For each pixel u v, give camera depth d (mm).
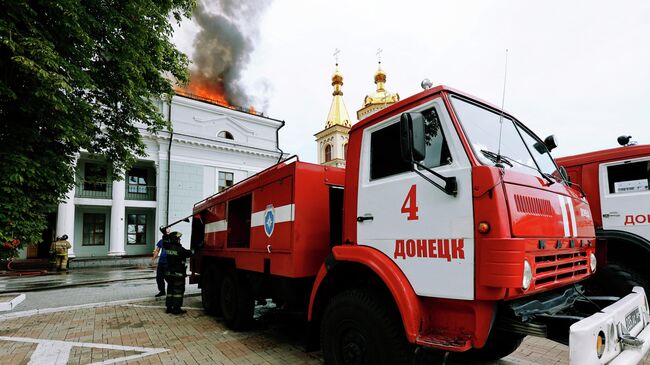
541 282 2525
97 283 12562
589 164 5664
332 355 3230
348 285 3529
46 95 5812
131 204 21641
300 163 4145
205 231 7285
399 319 2830
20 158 6039
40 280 13633
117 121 9070
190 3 9914
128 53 7891
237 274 5625
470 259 2359
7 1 5613
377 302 2928
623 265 4844
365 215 3232
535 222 2494
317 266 4102
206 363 4254
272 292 4902
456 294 2412
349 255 3191
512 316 2422
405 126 2529
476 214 2363
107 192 21719
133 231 23625
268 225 4609
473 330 2416
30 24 5816
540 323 2354
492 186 2301
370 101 35312
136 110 8945
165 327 5969
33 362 4410
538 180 2816
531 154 3451
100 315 7008
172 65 9680
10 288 11516
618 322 2359
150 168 24109
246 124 25891
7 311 7461
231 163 24609
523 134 3576
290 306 4484
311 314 3582
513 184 2463
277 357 4426
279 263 4258
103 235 22797
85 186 20812
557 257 2721
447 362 4012
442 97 2811
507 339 3707
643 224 5012
